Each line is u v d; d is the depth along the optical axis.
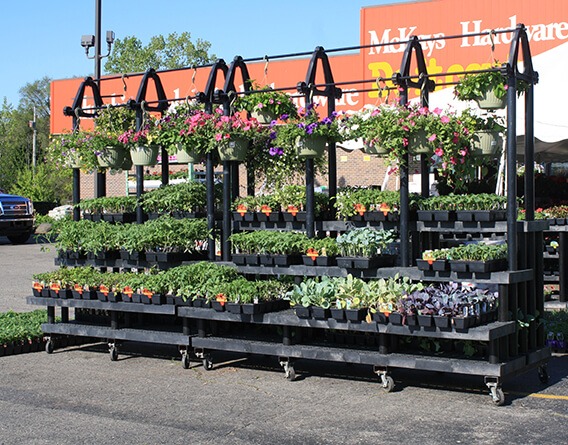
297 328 7.16
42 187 39.03
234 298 7.14
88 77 9.18
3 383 7.05
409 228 6.96
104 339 8.72
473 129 6.88
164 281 7.60
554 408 6.04
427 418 5.79
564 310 9.78
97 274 8.35
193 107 8.55
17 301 12.66
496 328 6.06
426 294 6.37
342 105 20.36
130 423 5.77
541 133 11.11
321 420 5.78
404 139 6.73
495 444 5.17
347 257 6.91
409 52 7.10
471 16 18.94
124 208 8.85
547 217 9.01
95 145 8.78
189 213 8.38
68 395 6.61
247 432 5.52
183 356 7.63
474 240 10.98
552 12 18.28
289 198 7.65
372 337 7.00
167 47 41.03
